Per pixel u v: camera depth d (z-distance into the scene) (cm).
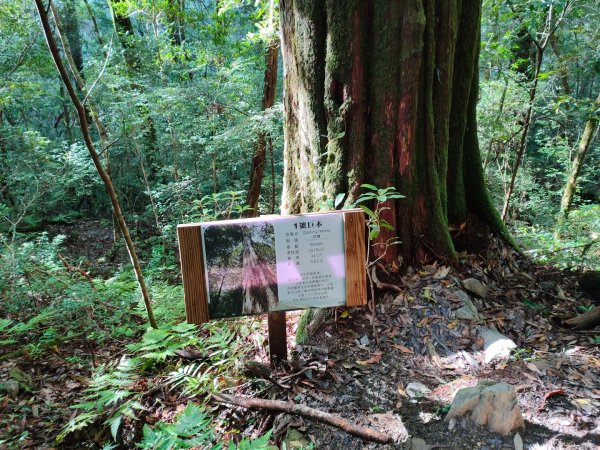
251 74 793
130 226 947
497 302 317
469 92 344
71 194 1093
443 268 319
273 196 748
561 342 284
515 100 597
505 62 734
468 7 325
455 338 280
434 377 255
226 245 225
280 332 258
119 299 425
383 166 302
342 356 268
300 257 232
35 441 243
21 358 334
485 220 370
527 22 498
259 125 616
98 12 1301
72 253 871
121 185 966
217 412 243
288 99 343
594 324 297
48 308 384
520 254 373
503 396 214
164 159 864
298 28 306
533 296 332
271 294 233
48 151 944
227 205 727
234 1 679
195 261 223
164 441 179
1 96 805
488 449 202
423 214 322
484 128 642
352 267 236
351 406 233
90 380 289
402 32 281
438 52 306
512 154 781
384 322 289
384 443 208
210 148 682
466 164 368
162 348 306
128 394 245
